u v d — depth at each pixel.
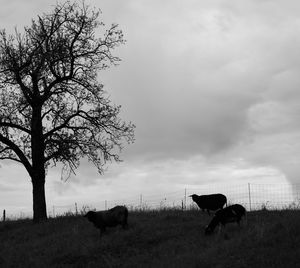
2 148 33.66
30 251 24.22
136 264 19.75
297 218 21.14
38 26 34.81
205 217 26.67
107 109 34.50
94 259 21.25
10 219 37.59
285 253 17.52
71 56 34.41
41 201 33.91
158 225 24.81
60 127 34.56
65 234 26.52
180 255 19.69
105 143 34.44
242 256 18.14
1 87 34.03
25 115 34.44
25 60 34.16
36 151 34.19
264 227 20.77
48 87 34.69
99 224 24.73
